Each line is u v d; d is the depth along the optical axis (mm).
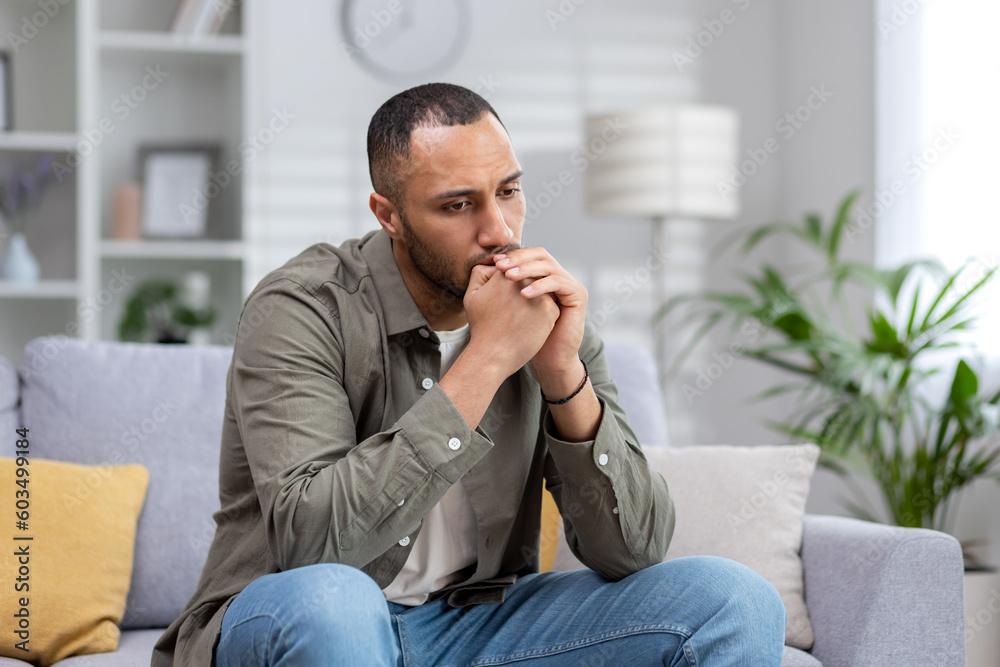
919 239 3260
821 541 1948
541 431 1646
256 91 3770
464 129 1422
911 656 1736
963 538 2939
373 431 1505
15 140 3496
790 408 3928
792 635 1853
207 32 3641
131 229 3646
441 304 1573
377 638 1180
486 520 1521
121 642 1875
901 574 1747
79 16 3508
